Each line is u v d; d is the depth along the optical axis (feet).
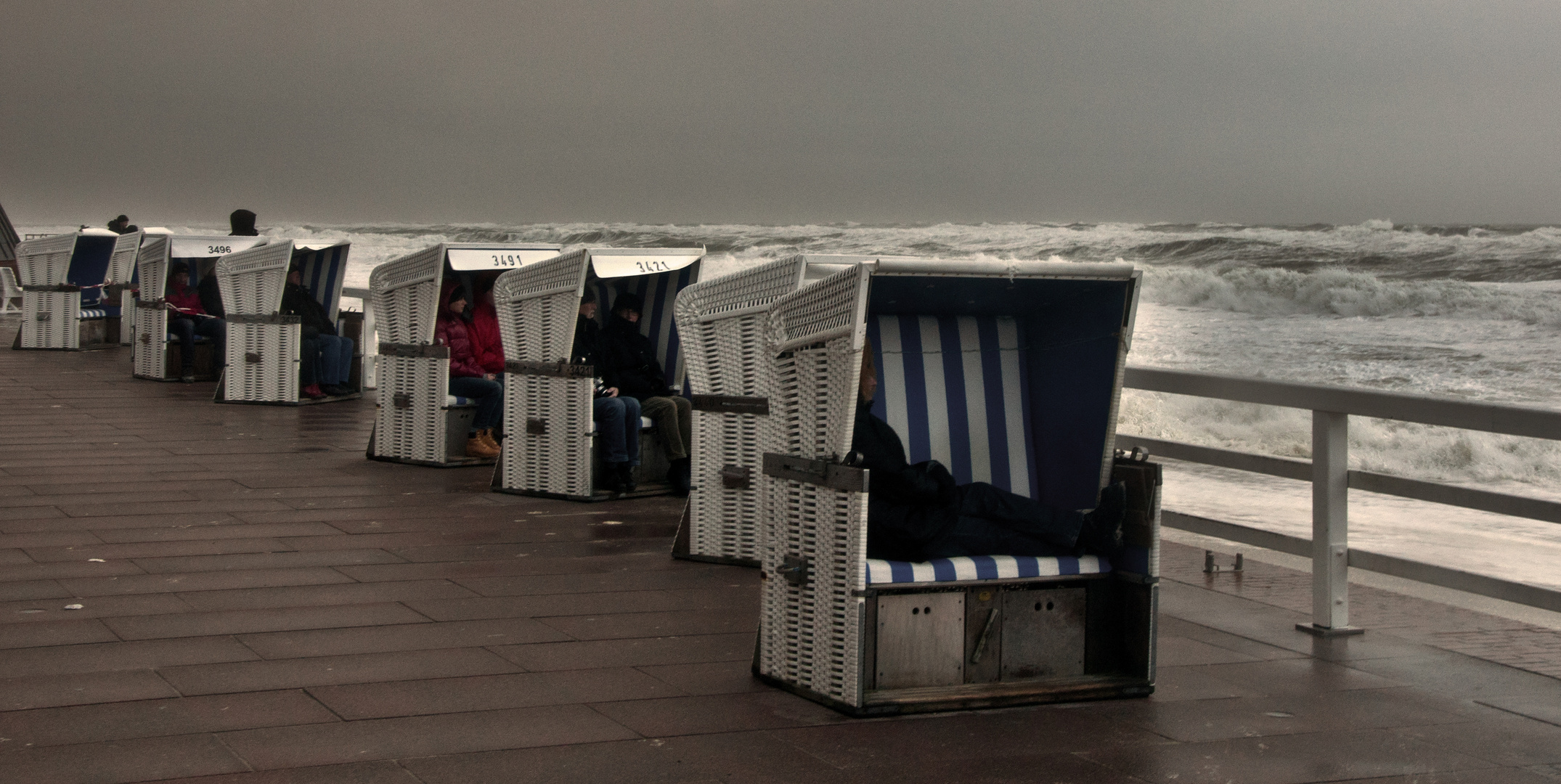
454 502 24.59
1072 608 13.82
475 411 29.45
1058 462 14.76
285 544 20.31
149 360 44.47
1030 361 15.06
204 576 17.93
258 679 13.28
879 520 13.16
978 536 13.35
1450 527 33.47
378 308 29.60
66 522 21.44
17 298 79.46
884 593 12.92
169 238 43.39
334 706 12.46
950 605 13.25
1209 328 94.43
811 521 13.10
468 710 12.50
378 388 29.66
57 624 15.16
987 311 14.84
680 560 20.11
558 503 24.75
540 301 25.21
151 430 33.17
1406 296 95.61
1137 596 13.69
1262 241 130.41
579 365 24.68
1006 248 156.56
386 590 17.48
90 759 10.81
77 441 30.83
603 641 15.26
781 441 13.66
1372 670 14.92
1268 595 18.74
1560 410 13.83
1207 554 20.40
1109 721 12.78
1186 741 12.24
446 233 218.18
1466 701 13.76
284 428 34.24
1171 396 67.26
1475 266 115.75
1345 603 16.53
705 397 19.98
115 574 17.83
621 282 28.45
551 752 11.40
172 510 22.84
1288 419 61.98
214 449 30.37
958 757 11.59
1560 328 86.53
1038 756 11.68
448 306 29.32
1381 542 31.55
